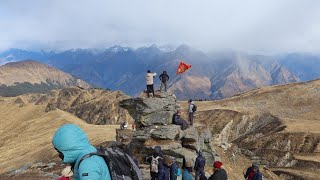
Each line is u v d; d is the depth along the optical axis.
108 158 4.36
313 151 110.12
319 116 162.00
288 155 100.62
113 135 68.62
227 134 159.88
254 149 113.38
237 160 44.69
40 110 136.12
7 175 31.59
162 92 32.72
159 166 17.34
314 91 190.25
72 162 4.34
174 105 32.53
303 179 73.50
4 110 137.38
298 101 183.25
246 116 170.62
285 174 77.69
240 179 37.19
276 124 148.12
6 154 71.94
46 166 34.66
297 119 153.00
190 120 33.47
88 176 4.11
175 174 17.17
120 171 4.45
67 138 4.22
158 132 28.75
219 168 14.62
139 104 31.56
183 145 29.88
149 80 31.52
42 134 89.44
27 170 32.62
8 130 112.00
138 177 4.66
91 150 4.36
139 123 31.20
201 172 20.53
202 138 34.38
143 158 28.34
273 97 193.25
